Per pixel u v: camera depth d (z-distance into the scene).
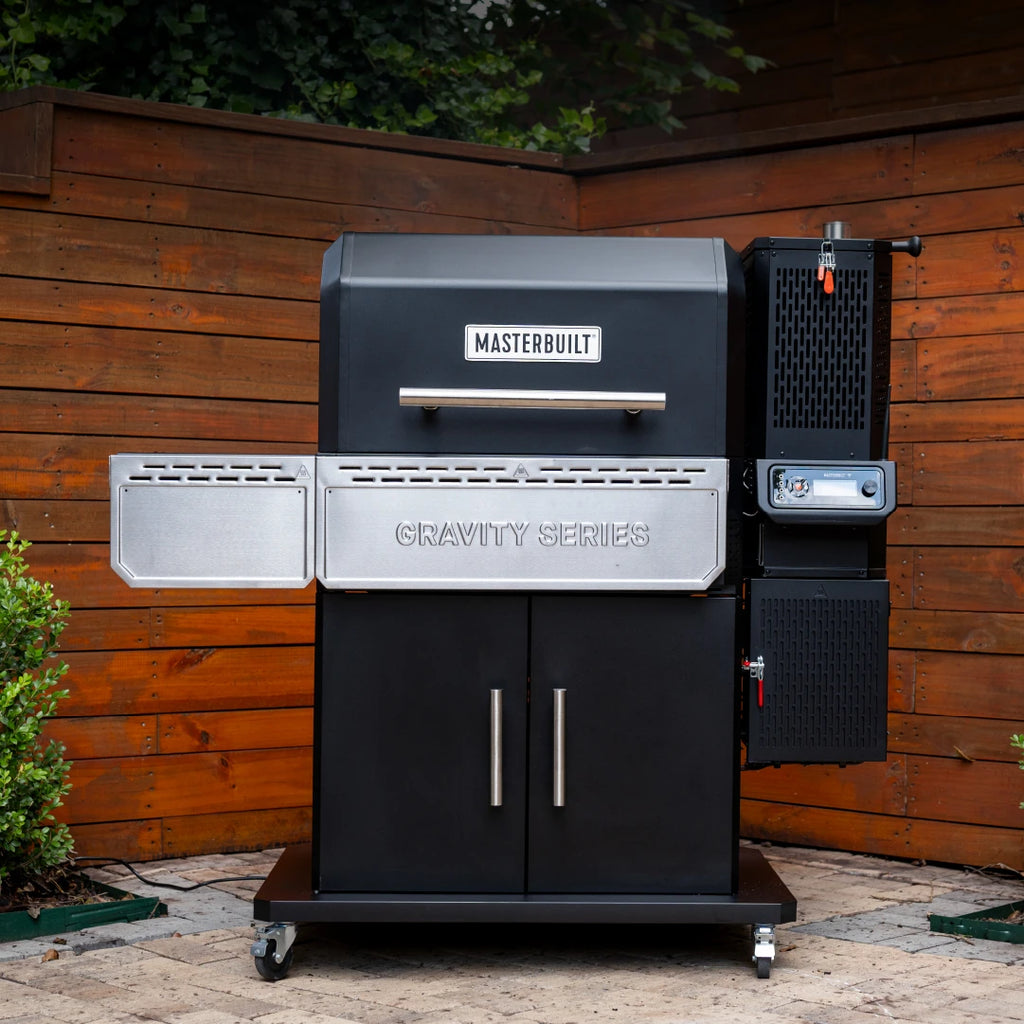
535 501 2.83
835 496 2.91
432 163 4.18
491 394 2.78
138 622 3.79
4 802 3.09
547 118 5.90
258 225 3.95
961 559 3.77
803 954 2.96
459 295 2.85
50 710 3.32
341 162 4.05
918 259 3.86
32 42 4.52
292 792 3.99
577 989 2.71
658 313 2.87
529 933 3.15
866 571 2.97
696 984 2.75
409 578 2.82
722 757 2.88
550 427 2.86
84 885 3.44
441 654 2.87
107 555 3.75
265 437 3.96
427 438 2.85
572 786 2.87
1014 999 2.64
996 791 3.70
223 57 4.81
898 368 3.88
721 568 2.83
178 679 3.83
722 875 2.87
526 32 5.80
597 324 2.86
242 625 3.92
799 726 2.94
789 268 2.98
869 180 3.94
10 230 3.64
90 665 3.73
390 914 2.79
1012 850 3.68
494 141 5.15
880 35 6.25
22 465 3.66
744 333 2.92
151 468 2.81
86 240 3.73
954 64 6.06
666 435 2.86
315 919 2.77
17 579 3.29
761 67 5.83
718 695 2.88
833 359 2.98
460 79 5.14
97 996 2.66
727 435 2.88
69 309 3.71
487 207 4.26
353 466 2.82
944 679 3.79
